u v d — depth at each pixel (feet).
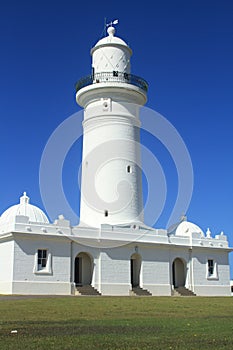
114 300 112.16
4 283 143.33
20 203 165.68
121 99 170.91
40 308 89.45
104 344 48.60
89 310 88.07
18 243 142.31
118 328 61.98
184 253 175.94
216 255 184.85
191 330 60.54
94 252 155.63
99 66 173.68
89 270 156.76
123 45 174.29
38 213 162.91
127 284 158.71
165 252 170.09
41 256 146.41
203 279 178.81
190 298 131.34
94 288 152.97
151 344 48.91
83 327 62.75
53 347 46.60
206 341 51.13
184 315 82.94
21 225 143.23
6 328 61.00
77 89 177.68
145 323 68.23
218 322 70.44
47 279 145.38
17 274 140.56
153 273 165.48
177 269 178.29
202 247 179.01
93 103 171.63
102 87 167.94
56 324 65.92
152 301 113.19
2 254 147.13
